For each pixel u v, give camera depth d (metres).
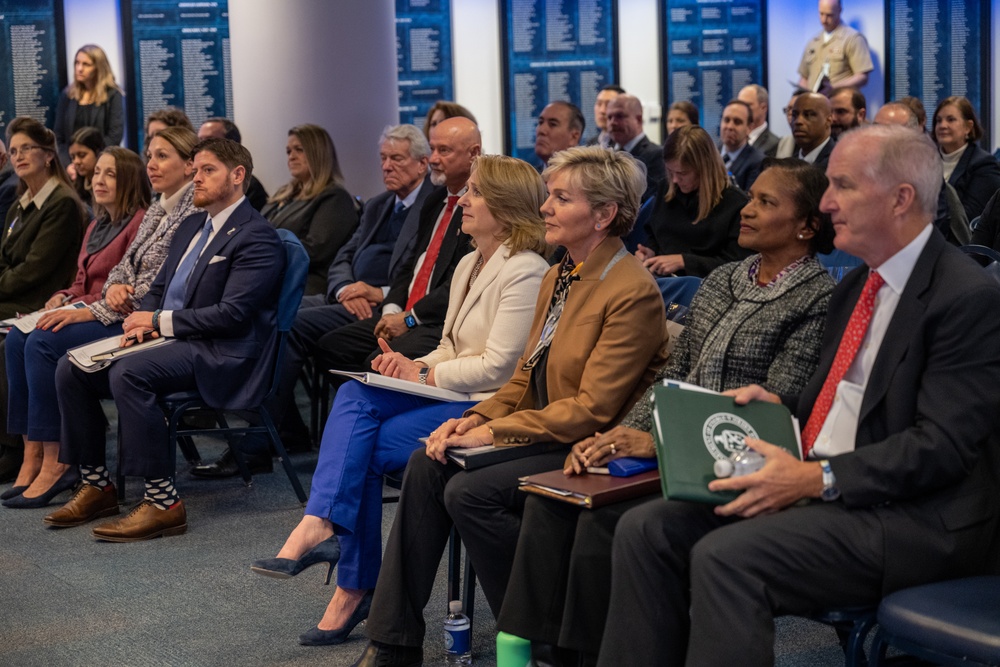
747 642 1.82
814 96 5.86
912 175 1.93
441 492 2.50
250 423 4.36
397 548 2.50
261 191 5.91
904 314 1.94
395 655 2.51
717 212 4.18
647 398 2.37
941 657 1.67
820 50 8.30
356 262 4.91
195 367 3.68
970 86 8.49
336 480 2.64
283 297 3.84
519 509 2.43
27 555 3.49
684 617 1.98
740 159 6.59
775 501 1.89
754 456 1.90
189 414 4.97
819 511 1.89
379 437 2.72
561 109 5.84
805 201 2.30
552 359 2.50
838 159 1.98
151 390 3.63
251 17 6.00
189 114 7.55
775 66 8.47
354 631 2.81
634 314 2.41
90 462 3.83
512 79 8.06
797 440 2.03
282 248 3.84
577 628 2.16
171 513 3.66
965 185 5.74
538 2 8.05
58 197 4.80
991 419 1.86
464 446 2.46
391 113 6.21
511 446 2.42
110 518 3.87
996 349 1.86
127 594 3.11
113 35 7.50
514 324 2.79
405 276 4.18
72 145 5.87
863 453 1.89
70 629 2.85
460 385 2.80
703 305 2.44
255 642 2.74
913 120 5.95
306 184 5.35
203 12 7.49
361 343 4.39
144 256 4.17
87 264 4.54
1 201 5.80
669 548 1.94
